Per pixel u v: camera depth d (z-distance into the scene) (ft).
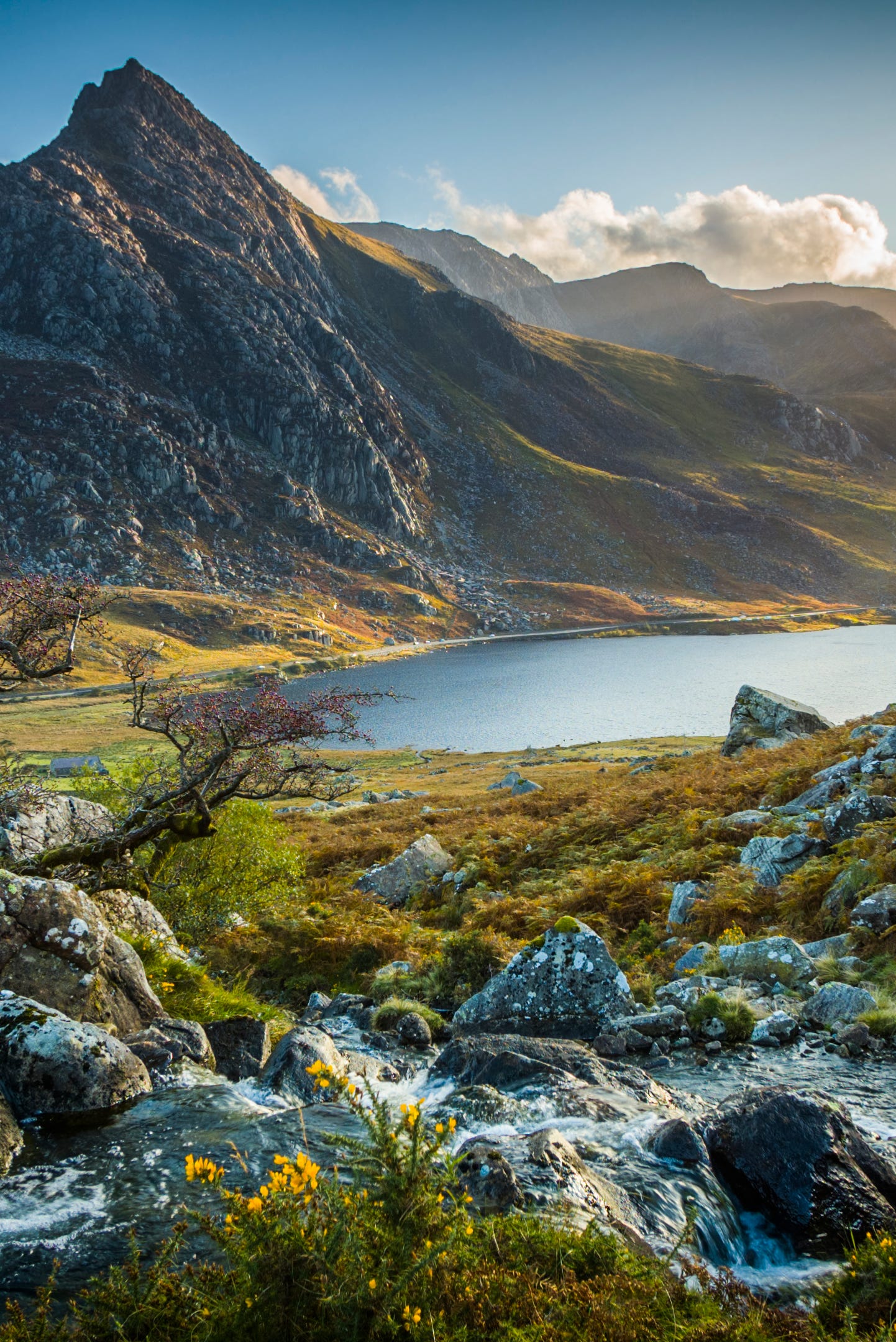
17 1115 23.76
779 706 131.64
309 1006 49.62
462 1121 25.63
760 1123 21.65
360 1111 14.21
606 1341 12.18
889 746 73.26
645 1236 17.79
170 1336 12.50
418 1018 40.06
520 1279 13.30
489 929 60.64
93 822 47.14
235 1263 12.59
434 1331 11.44
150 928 43.21
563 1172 19.45
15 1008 26.13
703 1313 13.80
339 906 78.18
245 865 65.36
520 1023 39.60
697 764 123.34
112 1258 16.88
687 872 66.54
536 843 93.76
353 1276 11.78
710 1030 36.35
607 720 417.69
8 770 41.04
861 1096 29.01
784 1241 19.07
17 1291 15.66
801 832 64.80
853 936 45.06
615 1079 29.76
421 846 97.19
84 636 36.52
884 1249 14.78
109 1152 22.03
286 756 37.76
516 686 570.87
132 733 433.07
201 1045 30.66
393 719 449.06
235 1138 22.97
